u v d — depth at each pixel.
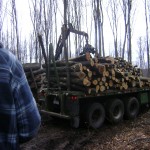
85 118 8.19
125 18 21.48
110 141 6.84
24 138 1.60
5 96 1.49
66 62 8.09
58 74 8.53
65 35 8.37
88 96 7.92
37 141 6.86
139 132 7.50
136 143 6.35
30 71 10.69
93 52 9.05
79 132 7.87
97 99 8.62
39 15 21.16
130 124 8.91
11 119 1.50
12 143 1.50
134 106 9.94
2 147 1.47
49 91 8.59
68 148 6.39
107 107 8.84
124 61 9.98
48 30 20.33
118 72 8.92
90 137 7.32
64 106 8.00
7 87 1.50
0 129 1.47
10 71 1.54
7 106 1.49
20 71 1.62
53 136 7.39
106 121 9.27
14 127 1.52
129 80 9.48
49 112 8.40
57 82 8.19
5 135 1.48
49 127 8.41
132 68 10.18
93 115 8.30
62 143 6.77
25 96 1.60
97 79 8.18
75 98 7.70
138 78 10.01
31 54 27.67
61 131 7.95
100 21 18.95
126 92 9.31
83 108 8.23
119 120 9.06
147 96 10.88
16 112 1.56
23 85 1.60
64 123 8.93
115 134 7.55
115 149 6.10
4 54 1.57
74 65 8.03
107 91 8.51
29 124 1.60
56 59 8.91
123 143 6.50
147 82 10.55
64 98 8.00
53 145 6.60
